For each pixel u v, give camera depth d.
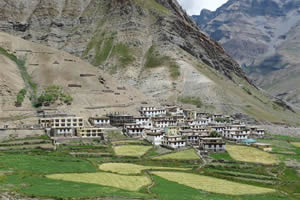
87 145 161.50
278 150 177.75
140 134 188.00
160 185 101.50
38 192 85.69
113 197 84.62
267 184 116.25
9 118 190.00
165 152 155.50
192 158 144.25
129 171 118.38
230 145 180.62
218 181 113.31
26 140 164.38
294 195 105.38
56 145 158.38
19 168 112.38
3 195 82.81
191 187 102.25
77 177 105.94
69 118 190.62
